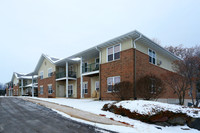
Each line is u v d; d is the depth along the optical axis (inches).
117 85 426.0
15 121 210.2
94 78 674.2
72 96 815.7
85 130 171.0
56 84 836.0
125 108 265.7
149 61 531.5
